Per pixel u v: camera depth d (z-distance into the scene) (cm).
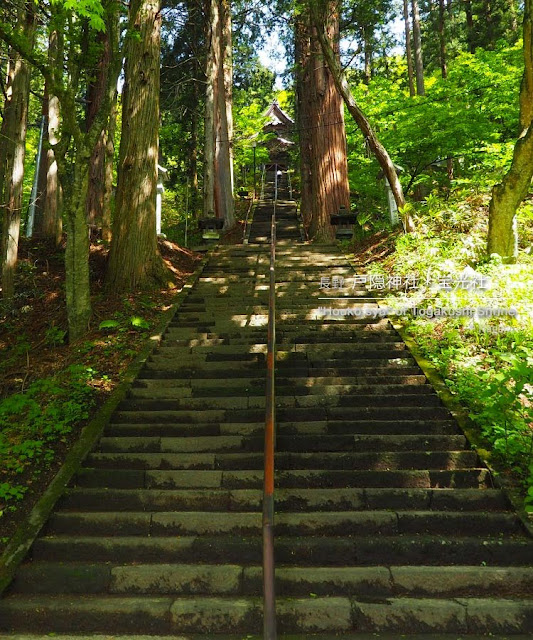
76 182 686
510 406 406
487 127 1248
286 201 2353
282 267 952
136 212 877
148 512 366
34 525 352
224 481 398
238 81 2289
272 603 235
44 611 290
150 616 286
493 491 371
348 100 941
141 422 487
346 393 518
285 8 1226
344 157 1273
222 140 1673
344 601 288
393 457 413
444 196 1123
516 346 558
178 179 2098
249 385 538
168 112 1909
